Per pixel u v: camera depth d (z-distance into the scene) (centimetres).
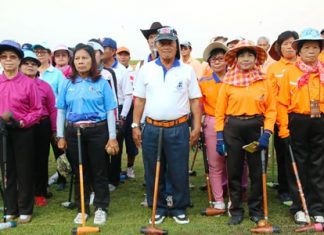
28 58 611
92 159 545
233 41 756
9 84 538
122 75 696
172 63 523
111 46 684
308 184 531
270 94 506
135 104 545
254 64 506
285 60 575
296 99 513
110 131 543
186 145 529
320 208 526
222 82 562
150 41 625
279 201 611
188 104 530
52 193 679
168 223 532
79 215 546
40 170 628
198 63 809
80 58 530
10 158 549
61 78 698
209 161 576
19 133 540
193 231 500
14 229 518
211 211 558
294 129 521
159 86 518
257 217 523
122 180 750
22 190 547
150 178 543
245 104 502
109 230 507
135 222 538
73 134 534
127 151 764
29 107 546
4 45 526
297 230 485
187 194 540
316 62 515
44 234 500
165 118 518
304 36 503
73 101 531
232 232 494
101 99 538
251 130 503
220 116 521
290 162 531
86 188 559
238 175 521
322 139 515
